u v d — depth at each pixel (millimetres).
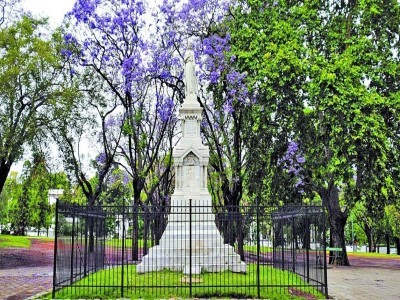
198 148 22922
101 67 34844
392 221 54094
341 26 33844
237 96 32031
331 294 18062
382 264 38625
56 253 15984
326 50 33688
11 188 69688
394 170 32062
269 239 33156
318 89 30188
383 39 32969
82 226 20641
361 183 32438
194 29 34031
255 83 32188
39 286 20453
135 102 35875
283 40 31953
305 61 30766
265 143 33438
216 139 33688
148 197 38812
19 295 17609
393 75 32062
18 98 32375
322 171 32750
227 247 20609
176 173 22797
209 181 40969
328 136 31219
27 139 32750
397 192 32500
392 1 32312
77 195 47438
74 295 15641
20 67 30531
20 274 26016
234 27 33375
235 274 19562
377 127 28891
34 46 31031
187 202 22188
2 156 31281
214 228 21531
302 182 34938
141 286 16109
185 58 24734
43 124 33375
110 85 34844
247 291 15984
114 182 54656
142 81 34250
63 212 16469
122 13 33094
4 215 72750
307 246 18562
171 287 16406
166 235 21094
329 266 34375
